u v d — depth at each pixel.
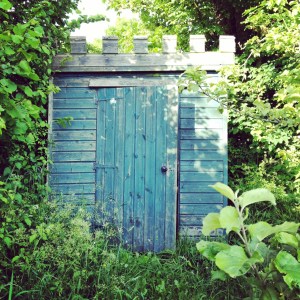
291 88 2.53
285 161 5.90
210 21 8.32
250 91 6.33
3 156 3.90
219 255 1.84
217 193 4.68
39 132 4.34
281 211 5.20
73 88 4.77
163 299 3.40
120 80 4.75
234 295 3.35
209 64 4.74
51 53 4.44
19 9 3.92
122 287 3.41
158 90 4.68
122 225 4.62
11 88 2.98
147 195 4.63
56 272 3.34
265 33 7.03
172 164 4.62
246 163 6.48
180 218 4.68
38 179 4.29
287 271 1.71
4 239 3.23
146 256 4.21
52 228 3.54
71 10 4.67
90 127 4.73
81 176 4.69
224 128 4.72
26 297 3.22
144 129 4.68
